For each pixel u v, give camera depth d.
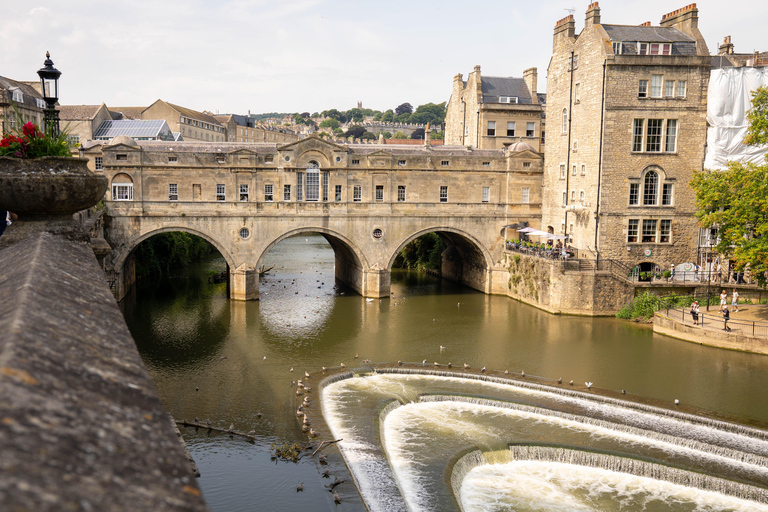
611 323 48.03
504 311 53.25
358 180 57.50
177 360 38.69
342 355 40.12
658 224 51.78
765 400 31.56
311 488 22.53
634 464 24.97
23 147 13.49
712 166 50.69
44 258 9.36
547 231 60.31
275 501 21.64
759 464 25.02
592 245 52.09
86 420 4.50
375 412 29.66
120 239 53.00
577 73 54.03
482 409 30.98
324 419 28.61
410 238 59.12
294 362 38.47
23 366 4.72
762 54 54.88
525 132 74.25
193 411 30.19
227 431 27.59
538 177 61.09
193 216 54.25
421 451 25.89
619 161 50.84
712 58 54.31
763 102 42.03
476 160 59.66
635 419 29.45
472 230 60.41
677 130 50.94
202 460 24.91
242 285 55.53
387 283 59.19
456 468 24.47
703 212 44.44
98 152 57.41
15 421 3.93
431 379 35.53
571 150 55.38
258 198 55.62
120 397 5.25
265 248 56.16
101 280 9.84
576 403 31.53
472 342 43.22
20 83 74.75
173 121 105.75
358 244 58.25
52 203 12.50
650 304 48.38
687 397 32.03
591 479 24.80
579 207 52.81
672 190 51.72
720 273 50.28
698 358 38.69
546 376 35.62
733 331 40.31
